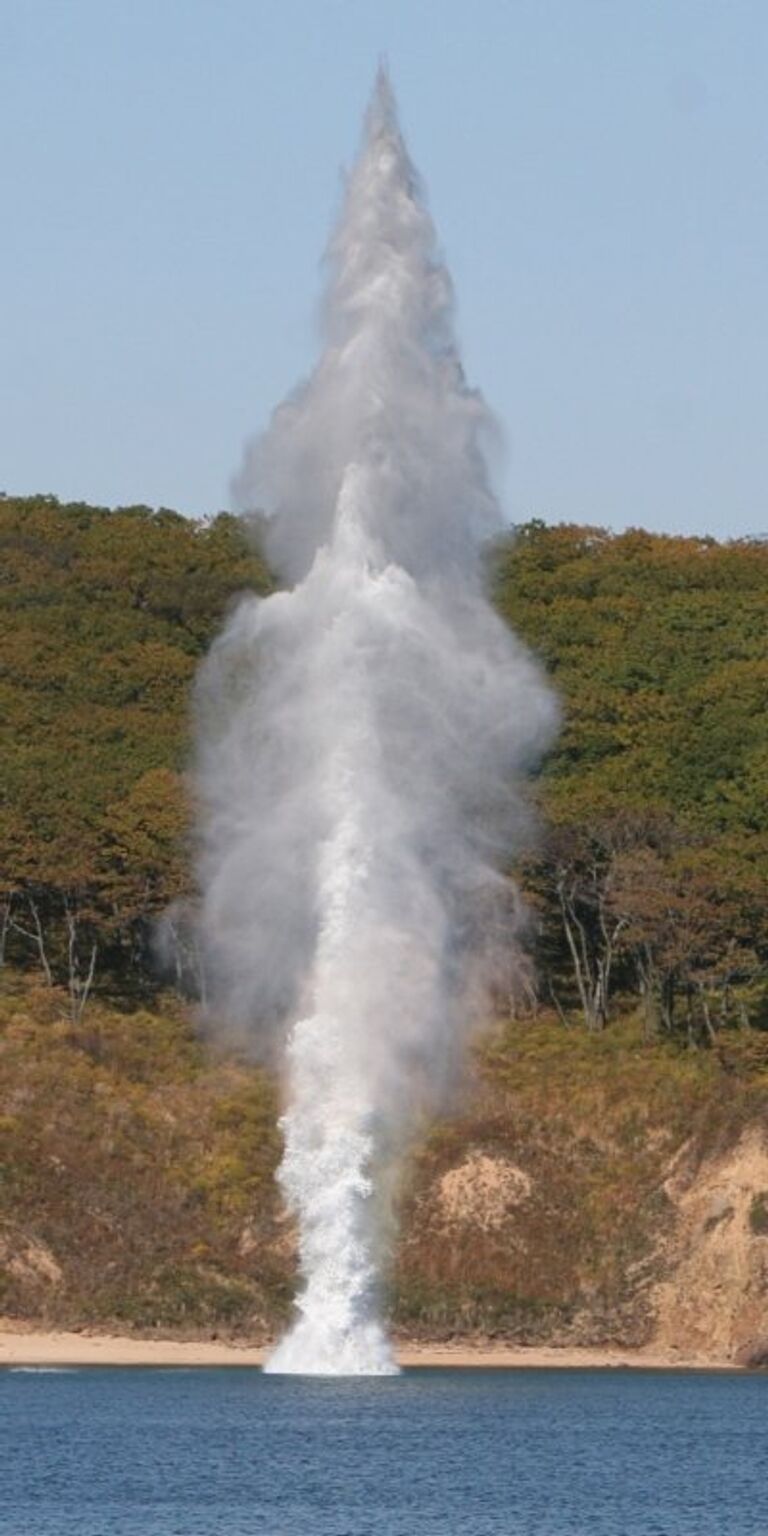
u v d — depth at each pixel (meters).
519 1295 160.00
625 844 194.25
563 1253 162.88
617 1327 158.50
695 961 187.88
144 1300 156.88
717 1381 147.12
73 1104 171.25
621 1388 142.50
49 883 189.12
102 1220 161.62
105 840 194.50
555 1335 157.62
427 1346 154.88
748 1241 160.75
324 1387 138.50
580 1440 123.12
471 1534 100.31
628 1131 171.12
